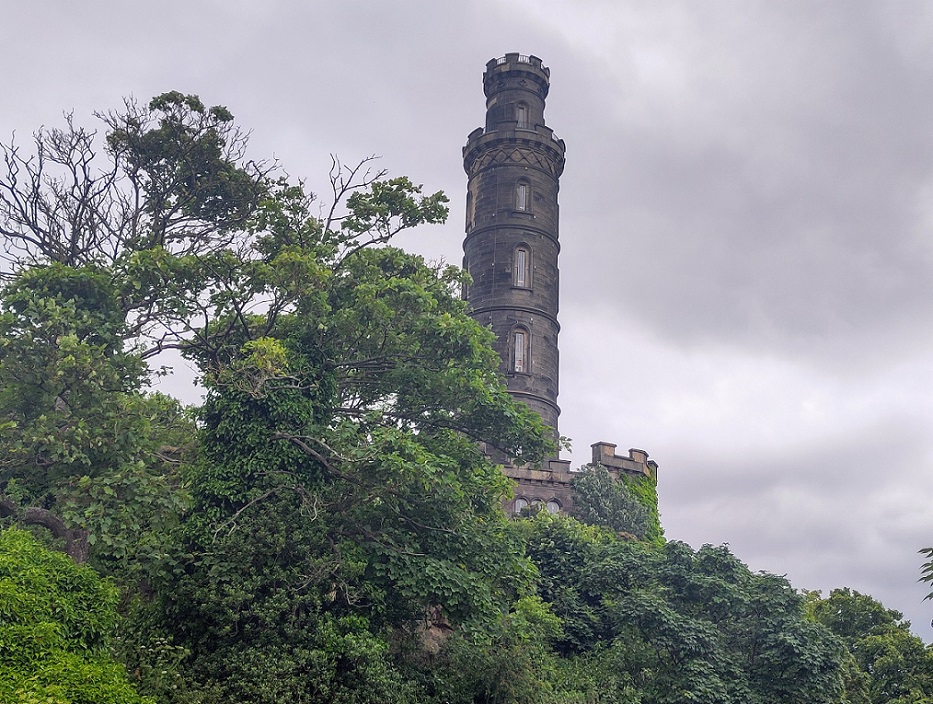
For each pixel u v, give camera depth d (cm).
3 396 2544
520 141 6494
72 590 1922
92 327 2698
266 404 2792
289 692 2312
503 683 2791
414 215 3334
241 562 2511
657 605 3241
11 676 1581
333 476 2834
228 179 3647
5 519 2488
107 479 2412
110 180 3650
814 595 4853
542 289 6256
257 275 2933
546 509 4759
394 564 2667
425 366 3159
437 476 2667
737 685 3159
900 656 3862
